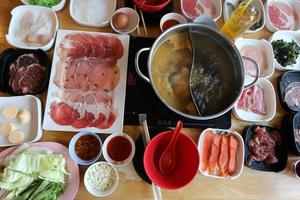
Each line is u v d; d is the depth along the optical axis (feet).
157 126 3.37
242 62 3.14
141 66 3.56
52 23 3.65
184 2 3.95
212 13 3.97
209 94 3.29
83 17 3.73
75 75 3.45
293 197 3.37
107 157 3.17
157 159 3.18
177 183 2.96
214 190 3.29
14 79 3.36
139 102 3.42
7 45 3.52
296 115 3.55
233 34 3.69
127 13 3.77
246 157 3.42
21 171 2.89
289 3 4.29
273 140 3.52
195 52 3.43
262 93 3.74
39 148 3.08
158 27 3.79
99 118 3.33
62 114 3.29
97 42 3.60
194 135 3.46
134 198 3.15
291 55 3.96
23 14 3.63
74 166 3.09
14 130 3.20
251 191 3.34
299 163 3.44
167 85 3.34
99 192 3.02
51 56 3.58
